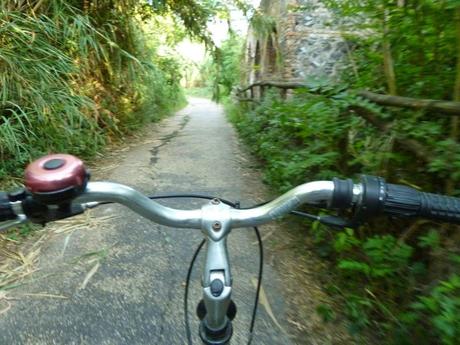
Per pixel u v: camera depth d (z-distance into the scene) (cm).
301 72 616
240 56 1279
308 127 252
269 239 293
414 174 209
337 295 227
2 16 347
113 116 591
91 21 516
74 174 81
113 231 296
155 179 429
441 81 208
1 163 346
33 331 193
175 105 1382
